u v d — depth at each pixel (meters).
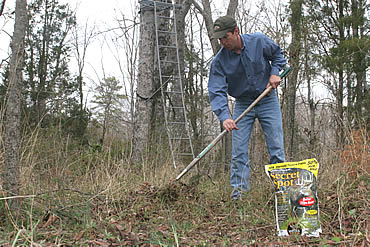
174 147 8.21
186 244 2.84
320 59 12.63
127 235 2.80
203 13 8.56
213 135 12.74
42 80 15.66
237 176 4.38
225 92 4.25
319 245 2.61
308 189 2.96
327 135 6.18
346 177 3.82
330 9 14.85
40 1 18.56
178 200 3.96
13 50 3.15
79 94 17.81
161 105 10.74
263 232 3.11
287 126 9.33
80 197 3.86
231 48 4.06
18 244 2.61
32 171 4.04
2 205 3.04
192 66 15.27
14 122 3.14
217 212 3.75
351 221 3.04
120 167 5.22
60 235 2.87
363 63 11.97
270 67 4.32
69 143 6.29
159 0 9.82
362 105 11.55
